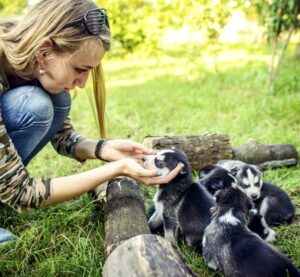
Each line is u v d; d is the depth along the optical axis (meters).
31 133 0.89
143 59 4.39
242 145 1.45
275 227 1.06
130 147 1.01
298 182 1.29
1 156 0.76
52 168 1.44
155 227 1.04
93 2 0.79
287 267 0.74
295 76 2.44
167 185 0.99
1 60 0.83
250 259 0.77
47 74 0.79
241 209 0.88
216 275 0.87
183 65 3.73
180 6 2.86
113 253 0.70
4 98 0.87
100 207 1.12
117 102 2.41
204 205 0.95
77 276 0.87
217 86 2.70
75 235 1.01
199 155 1.34
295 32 2.40
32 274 0.88
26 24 0.77
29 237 0.98
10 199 0.78
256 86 2.55
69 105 1.01
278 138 1.66
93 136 1.84
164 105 2.30
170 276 0.64
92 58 0.78
